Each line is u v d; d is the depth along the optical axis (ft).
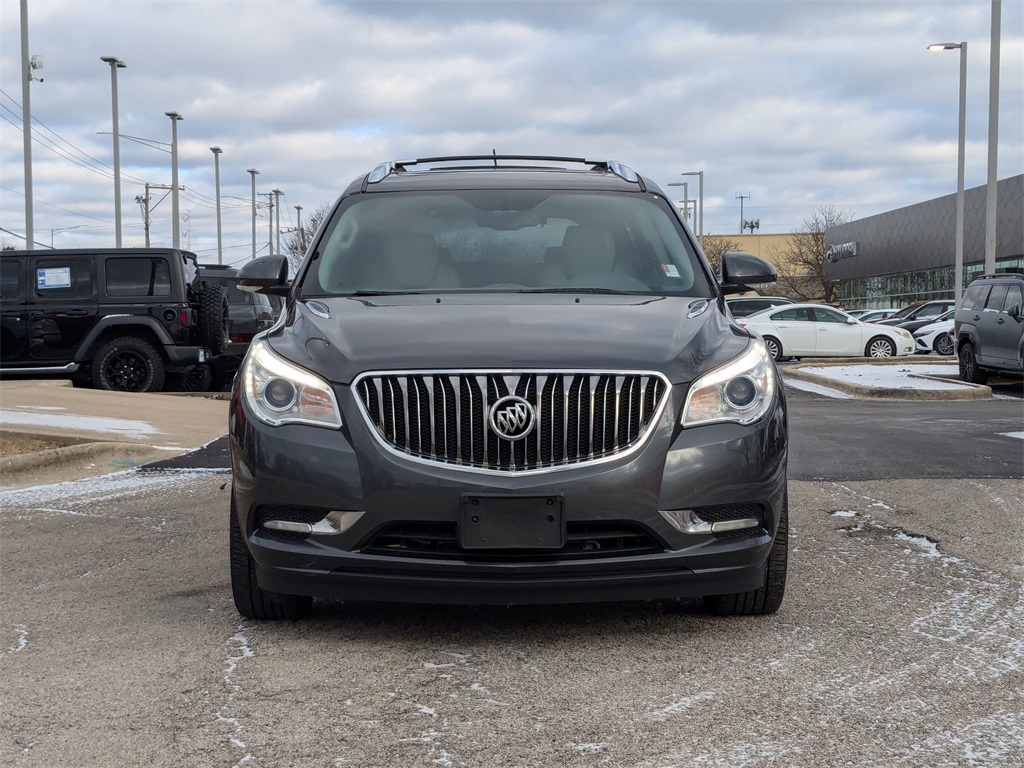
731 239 284.20
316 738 9.72
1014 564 16.60
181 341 47.91
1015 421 38.09
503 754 9.36
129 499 22.84
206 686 11.11
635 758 9.27
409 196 17.08
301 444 11.96
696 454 11.95
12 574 16.35
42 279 47.75
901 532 18.95
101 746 9.57
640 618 13.58
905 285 175.52
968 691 10.91
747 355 12.76
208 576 16.08
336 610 14.05
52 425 33.42
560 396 11.82
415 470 11.66
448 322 12.95
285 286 16.53
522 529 11.59
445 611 13.94
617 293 15.10
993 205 75.82
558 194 17.13
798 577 15.76
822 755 9.31
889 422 37.86
